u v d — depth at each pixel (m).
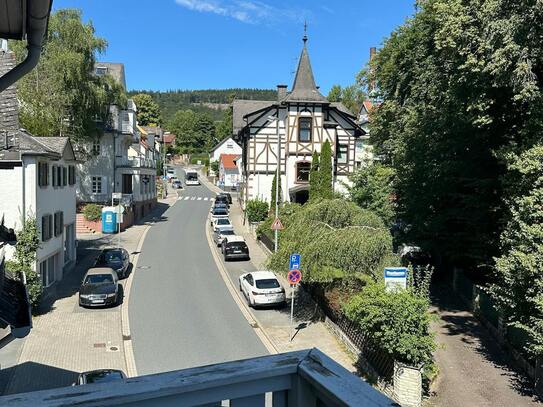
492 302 18.23
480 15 14.74
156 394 1.93
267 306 22.44
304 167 41.81
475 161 21.00
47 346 17.45
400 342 12.80
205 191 83.19
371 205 30.58
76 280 26.62
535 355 13.20
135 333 19.05
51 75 33.94
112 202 43.75
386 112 30.31
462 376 14.38
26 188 21.27
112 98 38.59
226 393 2.06
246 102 53.34
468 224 21.64
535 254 12.59
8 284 6.71
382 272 16.92
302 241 19.00
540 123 14.42
